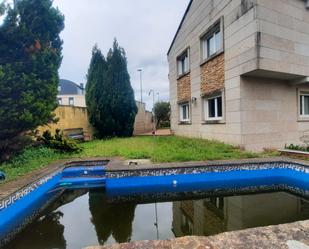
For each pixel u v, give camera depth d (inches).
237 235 87.9
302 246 80.0
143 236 165.6
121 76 634.8
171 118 649.6
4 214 171.9
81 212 211.8
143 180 257.3
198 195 251.8
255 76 340.8
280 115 362.9
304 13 348.5
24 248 153.4
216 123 397.4
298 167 257.6
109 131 639.8
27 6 304.5
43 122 336.8
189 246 80.9
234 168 270.4
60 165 285.6
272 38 310.8
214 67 401.4
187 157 293.7
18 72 300.8
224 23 366.6
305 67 346.6
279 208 205.0
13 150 318.3
